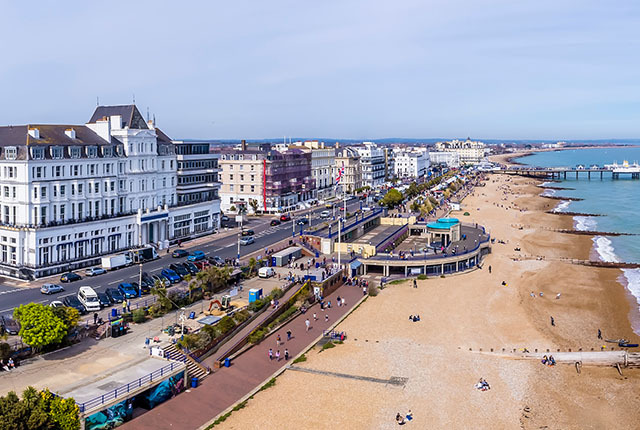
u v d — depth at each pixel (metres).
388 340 90.44
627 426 66.56
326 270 119.00
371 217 173.88
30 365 69.44
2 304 90.44
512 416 67.44
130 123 131.50
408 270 130.50
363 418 65.69
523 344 89.88
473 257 140.00
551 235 190.25
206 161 162.12
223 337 81.62
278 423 63.88
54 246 109.69
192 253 130.88
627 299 117.25
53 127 116.50
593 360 84.00
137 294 97.38
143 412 64.06
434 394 72.19
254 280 112.19
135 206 131.38
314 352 85.31
